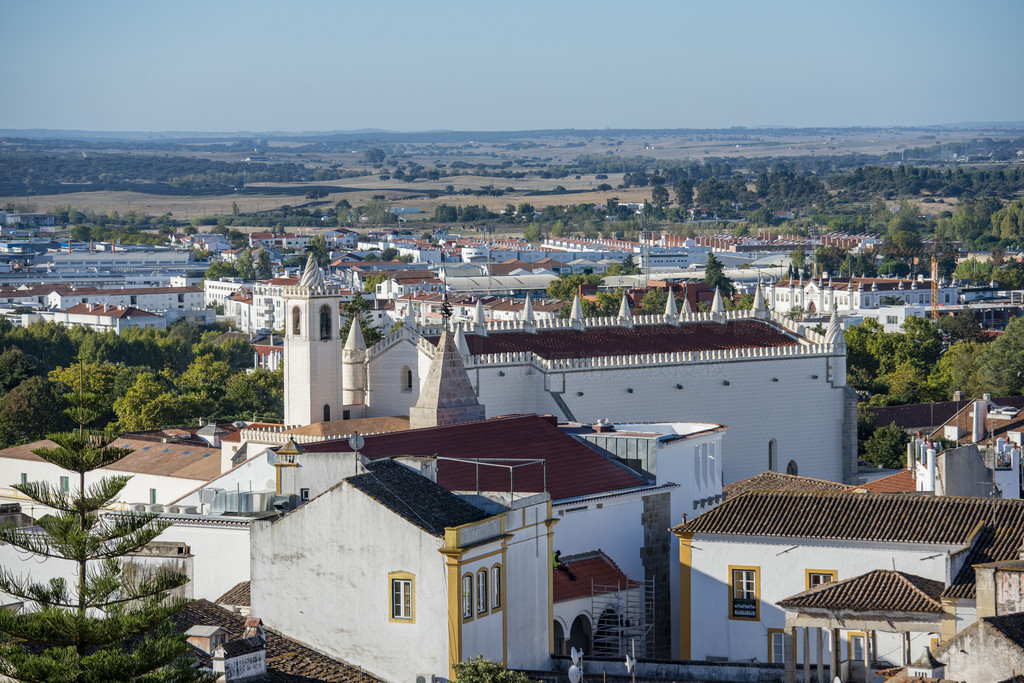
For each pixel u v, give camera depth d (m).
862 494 144.62
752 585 143.50
